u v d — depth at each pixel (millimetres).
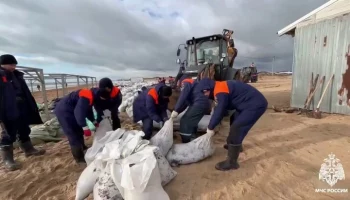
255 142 4789
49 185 3201
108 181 2467
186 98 4023
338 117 6738
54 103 8312
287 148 4348
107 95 4016
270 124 6316
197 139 3820
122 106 8906
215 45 9141
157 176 2582
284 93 14367
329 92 7410
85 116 3586
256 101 3314
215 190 2926
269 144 4629
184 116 4188
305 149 4246
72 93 3953
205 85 3777
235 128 3359
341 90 7059
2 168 3840
